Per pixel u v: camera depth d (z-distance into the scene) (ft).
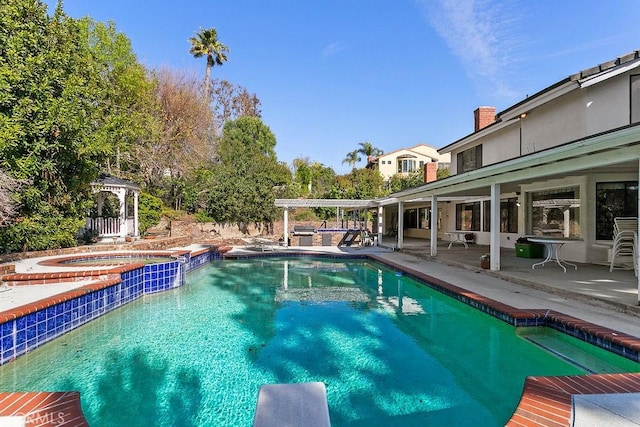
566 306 20.42
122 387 13.97
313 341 18.99
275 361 16.40
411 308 25.54
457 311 24.39
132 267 27.68
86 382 14.42
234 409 12.38
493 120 58.34
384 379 14.52
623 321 17.34
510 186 47.14
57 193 38.52
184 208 81.25
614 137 18.10
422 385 14.02
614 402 9.64
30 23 35.63
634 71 31.96
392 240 78.02
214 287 33.83
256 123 130.93
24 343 16.52
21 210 35.12
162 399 13.08
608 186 35.94
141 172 74.28
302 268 45.85
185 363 16.20
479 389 13.62
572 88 34.40
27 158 33.63
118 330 20.76
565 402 9.64
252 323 22.16
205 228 76.38
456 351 17.42
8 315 15.56
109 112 59.82
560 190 40.73
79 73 42.55
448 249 54.80
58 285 23.45
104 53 61.93
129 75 62.85
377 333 20.15
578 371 14.88
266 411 7.48
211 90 136.15
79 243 46.75
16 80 32.60
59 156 37.29
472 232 58.29
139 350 17.72
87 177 42.39
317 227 91.04
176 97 83.66
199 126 89.35
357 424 11.39
